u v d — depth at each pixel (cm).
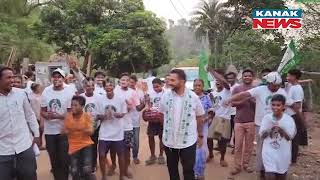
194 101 594
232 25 4003
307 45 2042
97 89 845
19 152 532
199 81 764
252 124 806
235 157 821
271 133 648
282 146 645
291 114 802
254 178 793
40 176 832
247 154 830
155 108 895
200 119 611
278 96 647
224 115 877
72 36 2898
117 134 753
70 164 702
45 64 1530
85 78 932
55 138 702
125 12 2920
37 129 573
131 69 2858
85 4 2866
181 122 584
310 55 2042
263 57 2733
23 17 2861
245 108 806
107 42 2716
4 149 526
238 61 2761
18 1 2811
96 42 2747
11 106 530
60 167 709
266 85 746
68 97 700
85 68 2919
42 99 703
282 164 646
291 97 795
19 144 533
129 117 819
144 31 2828
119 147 758
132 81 905
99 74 882
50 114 694
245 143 825
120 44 2722
